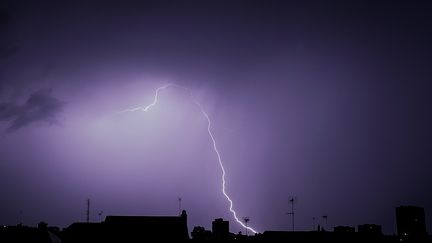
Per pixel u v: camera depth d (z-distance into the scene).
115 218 55.28
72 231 53.09
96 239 51.97
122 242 51.59
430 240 55.84
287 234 55.72
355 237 54.97
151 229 53.25
